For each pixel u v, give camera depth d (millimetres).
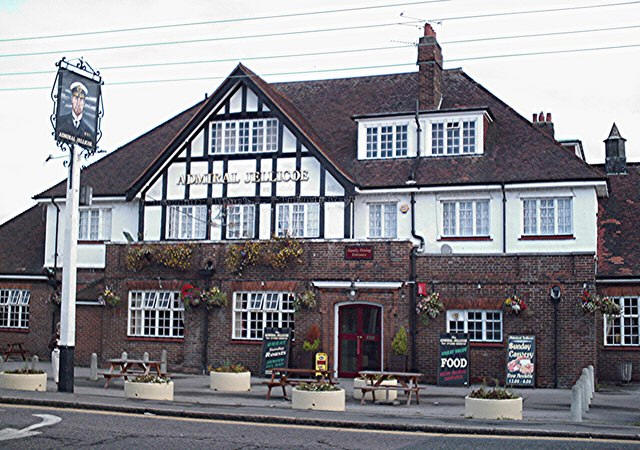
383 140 29719
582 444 13023
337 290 25672
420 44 30906
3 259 33250
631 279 27078
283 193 28750
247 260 26688
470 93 31531
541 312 24125
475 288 24734
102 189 31484
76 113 19219
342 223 28016
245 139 29422
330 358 25594
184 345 27250
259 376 25688
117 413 15539
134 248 28109
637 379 26797
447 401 20141
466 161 28453
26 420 14180
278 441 12758
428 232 28016
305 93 34094
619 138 32375
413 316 25141
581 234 26531
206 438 12836
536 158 27703
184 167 29969
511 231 27203
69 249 19172
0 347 32250
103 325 28359
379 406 18906
